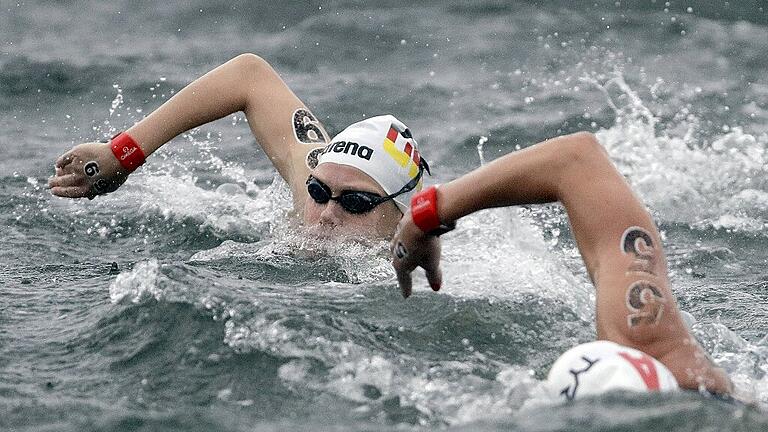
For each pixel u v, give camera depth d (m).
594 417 11.05
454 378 13.92
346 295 17.02
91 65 39.31
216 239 22.88
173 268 17.09
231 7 46.47
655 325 12.32
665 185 28.36
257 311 15.50
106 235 23.20
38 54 40.59
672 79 37.81
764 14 45.03
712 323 17.66
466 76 38.22
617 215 12.58
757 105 35.44
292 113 22.09
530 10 45.22
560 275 18.36
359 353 14.52
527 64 39.41
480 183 12.93
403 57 40.44
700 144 31.59
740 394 12.68
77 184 20.48
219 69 22.22
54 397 13.37
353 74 38.75
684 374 12.22
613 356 11.72
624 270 12.47
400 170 20.22
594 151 12.84
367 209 19.81
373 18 44.50
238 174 28.95
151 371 14.16
